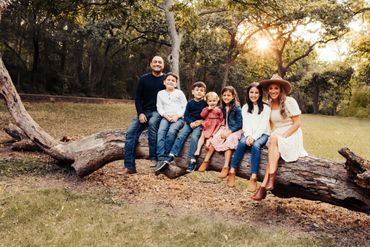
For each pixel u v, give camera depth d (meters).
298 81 60.59
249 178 5.88
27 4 24.72
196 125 6.11
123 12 17.64
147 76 6.66
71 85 37.53
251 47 38.66
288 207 6.27
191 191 6.88
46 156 8.76
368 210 5.29
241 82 51.50
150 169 8.30
